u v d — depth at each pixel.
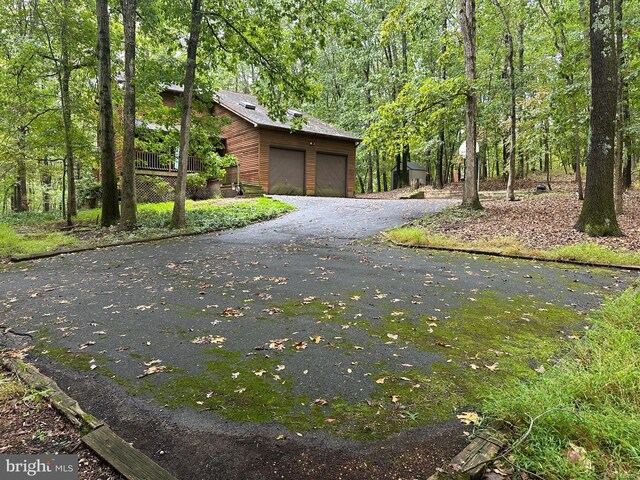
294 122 11.71
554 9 11.62
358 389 2.53
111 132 11.02
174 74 10.44
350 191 21.20
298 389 2.54
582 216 7.78
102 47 10.50
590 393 2.20
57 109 12.42
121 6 10.62
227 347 3.24
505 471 1.71
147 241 9.11
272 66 10.85
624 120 10.52
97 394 2.54
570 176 22.12
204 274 5.89
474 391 2.46
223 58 11.54
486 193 16.73
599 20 7.29
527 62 15.34
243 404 2.38
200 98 11.80
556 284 4.94
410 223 10.12
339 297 4.57
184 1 10.05
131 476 1.74
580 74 10.16
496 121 16.80
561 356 2.91
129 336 3.53
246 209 12.88
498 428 2.01
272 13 9.83
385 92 24.20
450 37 13.21
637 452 1.70
